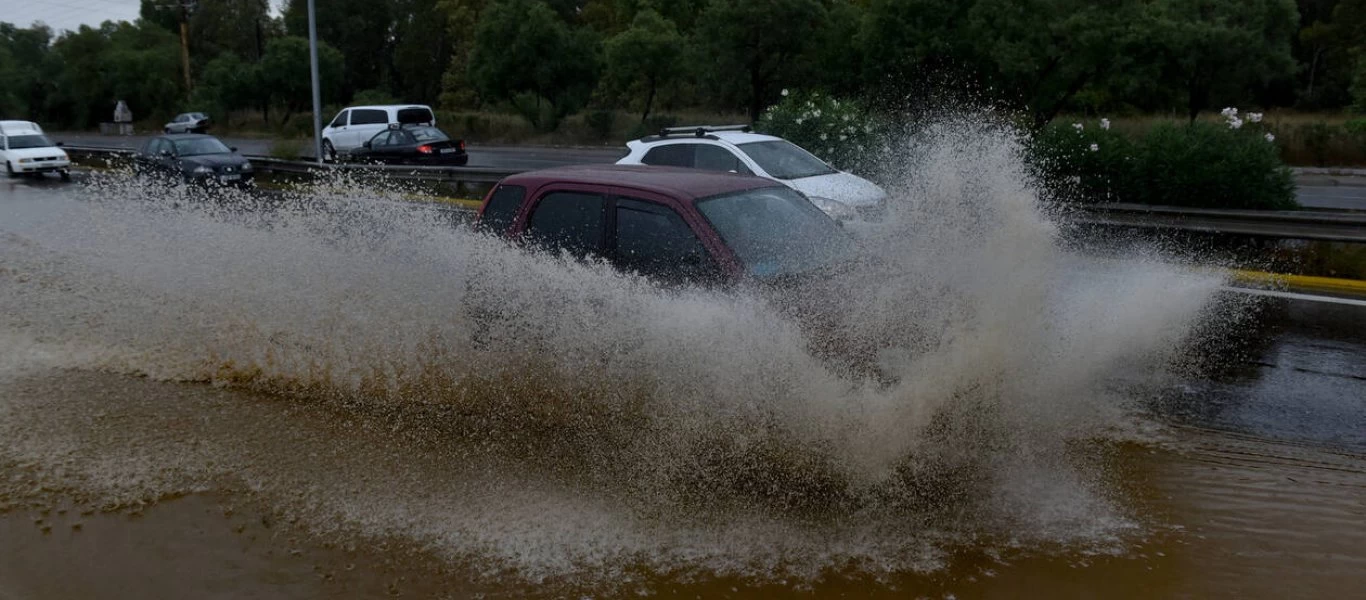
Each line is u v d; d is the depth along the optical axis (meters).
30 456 5.07
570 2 64.88
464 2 60.66
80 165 29.27
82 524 4.35
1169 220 11.70
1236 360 7.05
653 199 5.44
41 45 83.31
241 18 81.31
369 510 4.43
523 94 42.41
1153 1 24.53
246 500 4.56
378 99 55.94
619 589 3.74
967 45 23.80
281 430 5.43
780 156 11.45
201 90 59.41
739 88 31.58
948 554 4.00
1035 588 3.73
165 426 5.50
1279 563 3.91
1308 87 44.72
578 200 5.78
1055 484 4.68
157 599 3.74
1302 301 9.05
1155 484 4.71
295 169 22.31
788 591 3.71
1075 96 25.30
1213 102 25.72
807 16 29.59
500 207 6.19
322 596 3.73
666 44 36.53
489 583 3.80
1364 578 3.78
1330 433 5.49
